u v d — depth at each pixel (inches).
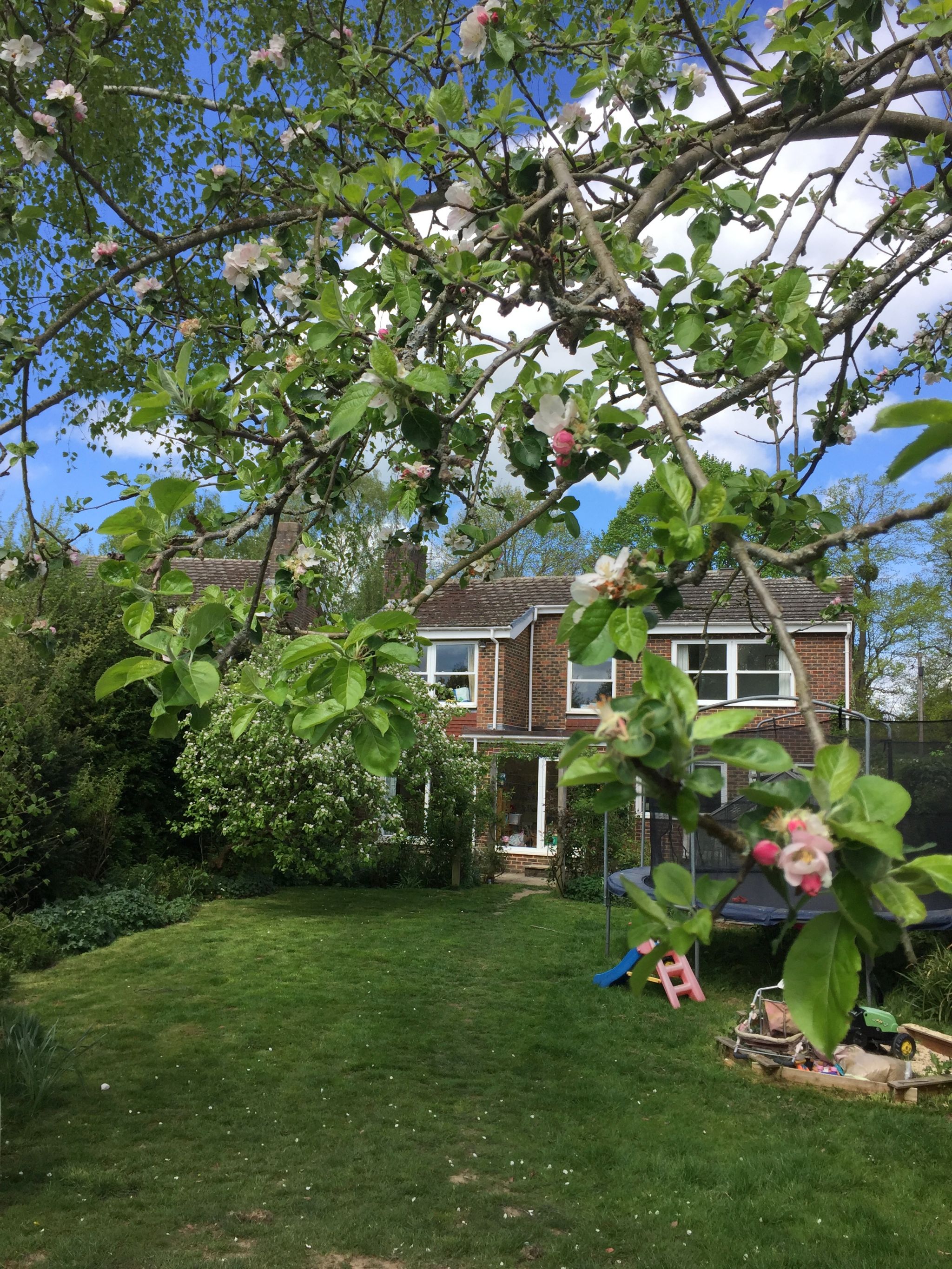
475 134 92.9
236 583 584.7
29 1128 227.6
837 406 114.3
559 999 358.3
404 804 646.5
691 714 33.8
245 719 72.2
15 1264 163.9
